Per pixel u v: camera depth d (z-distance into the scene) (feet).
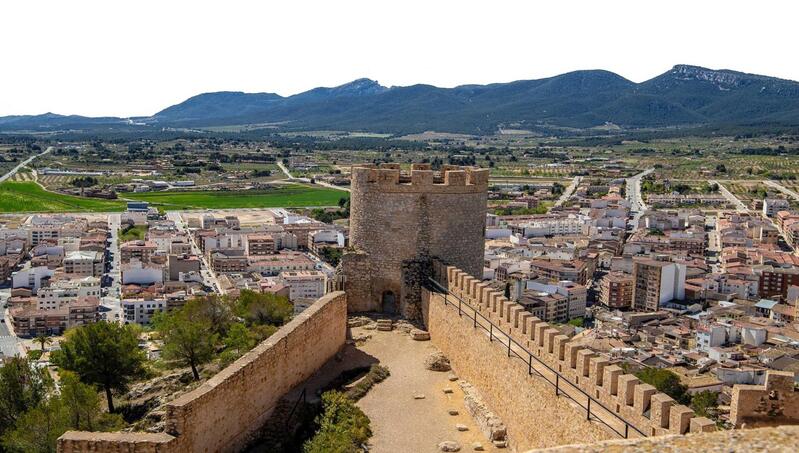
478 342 138.41
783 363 490.49
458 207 178.50
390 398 138.51
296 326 141.28
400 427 126.21
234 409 117.70
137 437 100.42
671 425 89.25
